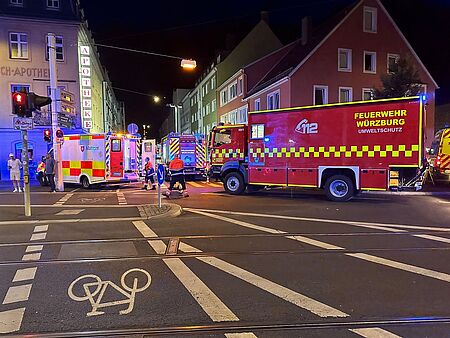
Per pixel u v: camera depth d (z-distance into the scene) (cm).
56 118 1820
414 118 1260
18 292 505
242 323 406
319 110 1425
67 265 622
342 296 479
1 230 906
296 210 1187
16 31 2914
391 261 628
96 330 394
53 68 1792
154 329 395
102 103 4862
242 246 734
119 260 647
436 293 486
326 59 2806
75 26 3033
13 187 2144
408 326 396
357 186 1356
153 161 2439
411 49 2969
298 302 461
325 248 714
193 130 6369
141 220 1021
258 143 1568
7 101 2898
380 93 2284
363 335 377
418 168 1260
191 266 611
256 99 3409
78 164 2017
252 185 1623
